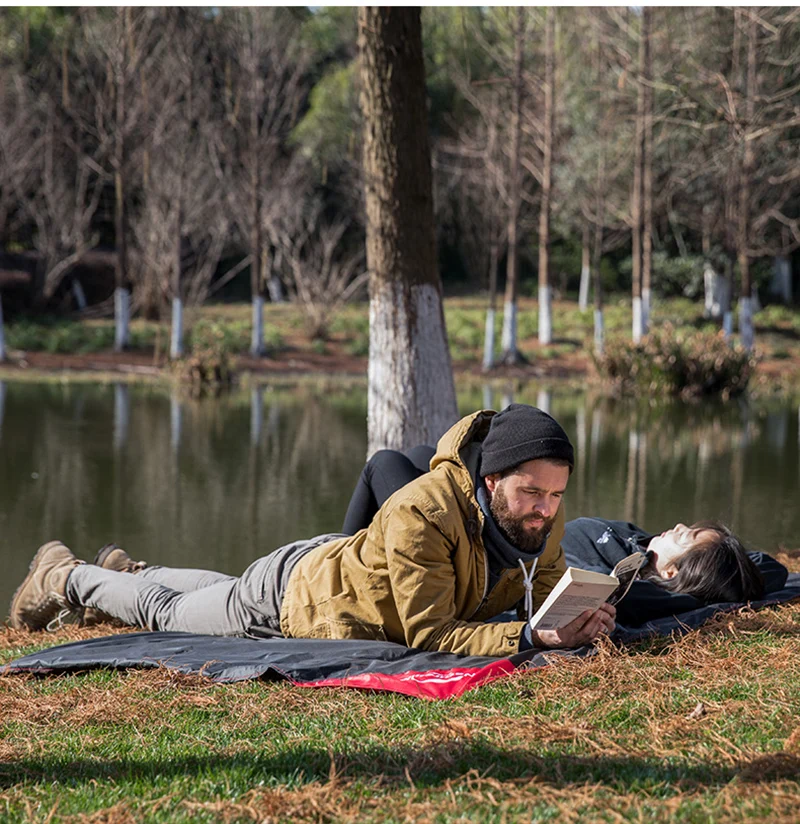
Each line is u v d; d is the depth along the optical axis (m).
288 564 4.12
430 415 7.38
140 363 28.47
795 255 43.56
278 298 42.53
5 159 30.86
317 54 40.75
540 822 2.33
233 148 33.06
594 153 32.94
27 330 30.69
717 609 4.30
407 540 3.62
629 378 24.30
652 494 10.68
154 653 3.96
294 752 2.87
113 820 2.42
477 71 34.91
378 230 7.36
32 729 3.24
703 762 2.67
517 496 3.50
